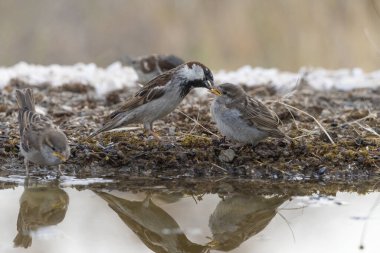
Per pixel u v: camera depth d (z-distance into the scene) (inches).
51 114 608.7
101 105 658.2
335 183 497.0
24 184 487.5
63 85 716.7
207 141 522.0
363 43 837.8
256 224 435.8
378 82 772.0
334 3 850.1
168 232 421.1
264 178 500.4
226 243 409.7
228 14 893.2
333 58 851.4
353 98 702.5
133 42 964.0
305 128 565.0
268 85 741.9
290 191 483.8
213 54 891.4
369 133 558.9
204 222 436.1
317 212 449.7
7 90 697.0
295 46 861.2
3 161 512.4
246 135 506.0
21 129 485.7
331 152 515.5
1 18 991.0
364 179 501.0
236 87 506.9
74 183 489.7
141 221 435.5
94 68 841.5
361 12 836.0
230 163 508.4
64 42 989.2
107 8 994.1
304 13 858.8
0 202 454.9
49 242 402.0
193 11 914.1
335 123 581.9
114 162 507.8
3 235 409.4
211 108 518.9
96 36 990.4
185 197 476.1
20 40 987.3
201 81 529.3
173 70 530.0
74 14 1006.4
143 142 522.3
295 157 512.7
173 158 507.8
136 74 786.8
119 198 469.7
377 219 434.6
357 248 397.4
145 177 500.1
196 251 399.5
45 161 471.5
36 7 1008.2
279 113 589.9
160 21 933.8
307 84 763.4
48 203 458.0
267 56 873.5
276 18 869.8
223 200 470.6
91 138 527.8
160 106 522.9
